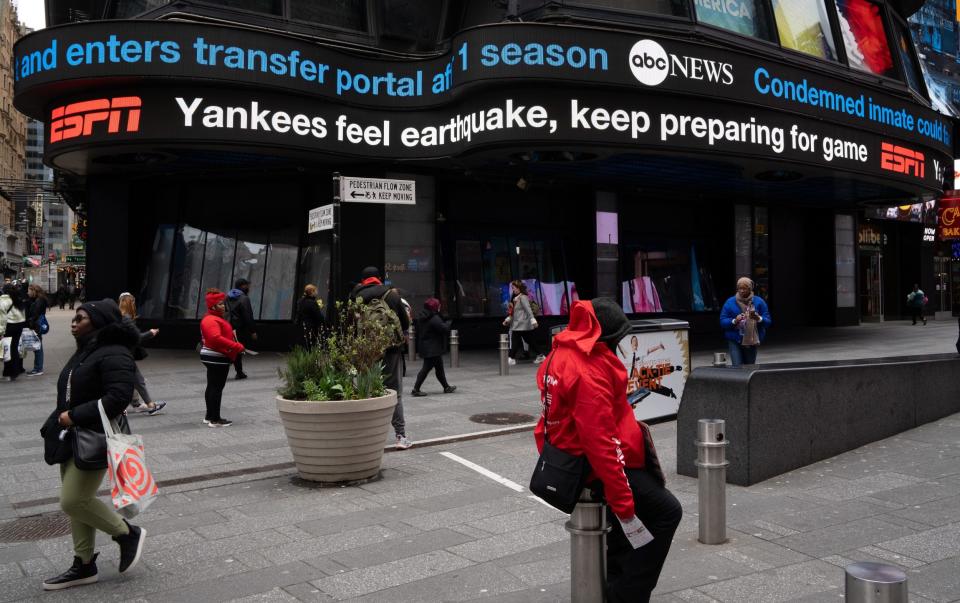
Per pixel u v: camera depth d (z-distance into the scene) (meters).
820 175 17.02
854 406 7.46
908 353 16.42
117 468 4.16
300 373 6.79
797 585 4.12
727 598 3.95
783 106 15.38
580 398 3.19
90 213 17.59
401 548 4.86
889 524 5.18
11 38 97.19
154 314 18.31
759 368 6.77
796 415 6.79
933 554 4.58
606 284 20.00
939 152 19.20
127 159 15.98
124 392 4.25
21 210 92.75
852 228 26.66
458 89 13.98
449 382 12.85
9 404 11.03
